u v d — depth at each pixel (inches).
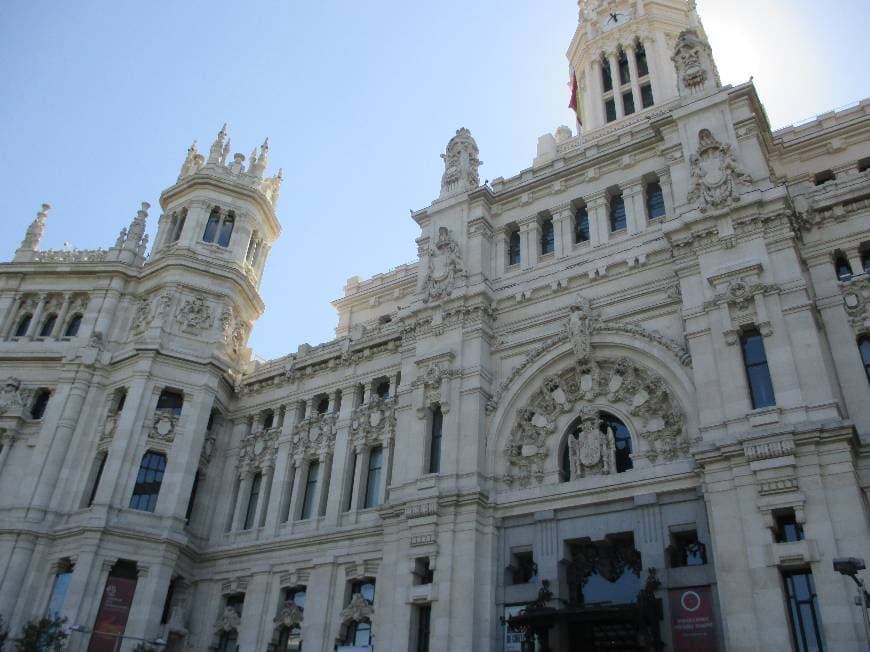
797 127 1723.7
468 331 1696.6
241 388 2196.1
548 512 1438.2
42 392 2202.3
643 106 2723.9
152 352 2054.6
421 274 1865.2
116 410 2071.9
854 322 1349.7
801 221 1459.2
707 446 1237.1
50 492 1941.4
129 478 1905.8
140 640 1625.2
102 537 1806.1
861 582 933.8
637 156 1702.8
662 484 1334.9
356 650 1565.0
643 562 1298.0
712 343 1338.6
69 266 2316.7
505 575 1439.5
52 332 2268.7
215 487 2074.3
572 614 1257.4
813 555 1088.2
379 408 1892.2
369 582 1688.0
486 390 1627.7
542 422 1547.7
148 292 2249.0
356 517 1779.0
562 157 1838.1
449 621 1387.8
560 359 1579.7
